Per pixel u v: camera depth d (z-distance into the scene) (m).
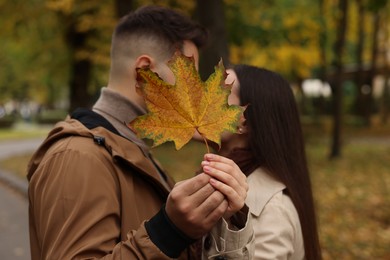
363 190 9.45
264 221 1.50
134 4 11.43
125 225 1.39
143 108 1.70
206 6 6.83
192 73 1.12
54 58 17.78
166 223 1.13
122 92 1.69
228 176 1.12
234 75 1.76
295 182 1.64
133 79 1.68
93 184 1.34
